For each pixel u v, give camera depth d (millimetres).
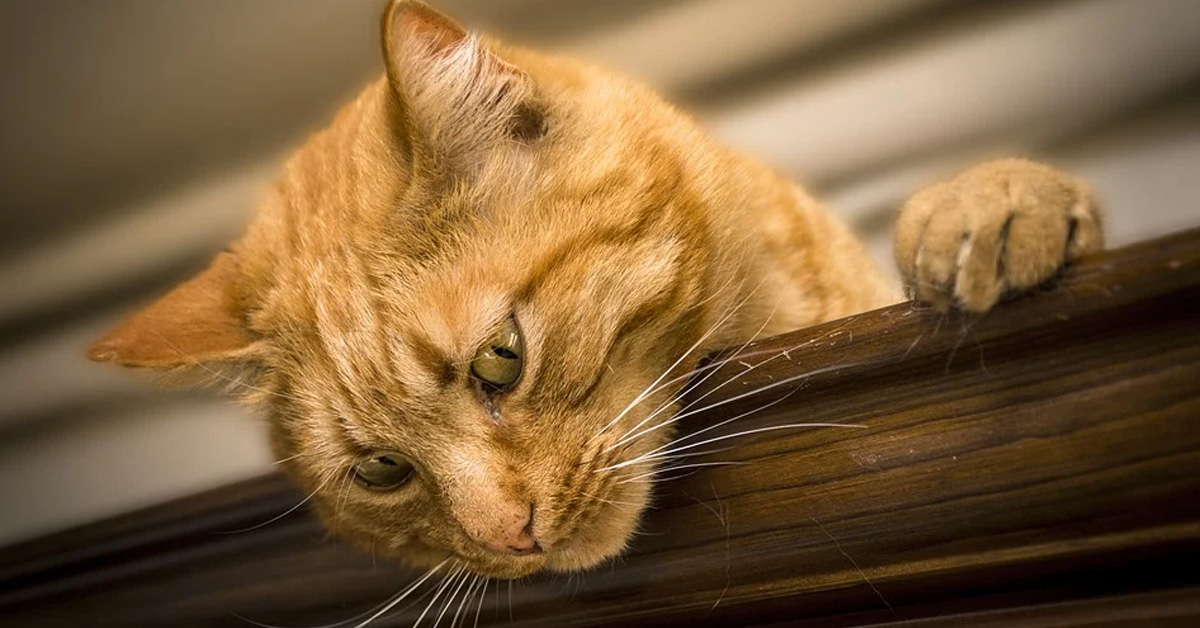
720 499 400
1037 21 625
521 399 437
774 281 502
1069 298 348
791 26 626
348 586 489
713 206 471
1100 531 351
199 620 522
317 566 494
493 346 438
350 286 458
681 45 628
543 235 445
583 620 437
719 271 465
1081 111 639
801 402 383
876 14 621
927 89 647
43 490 767
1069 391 350
